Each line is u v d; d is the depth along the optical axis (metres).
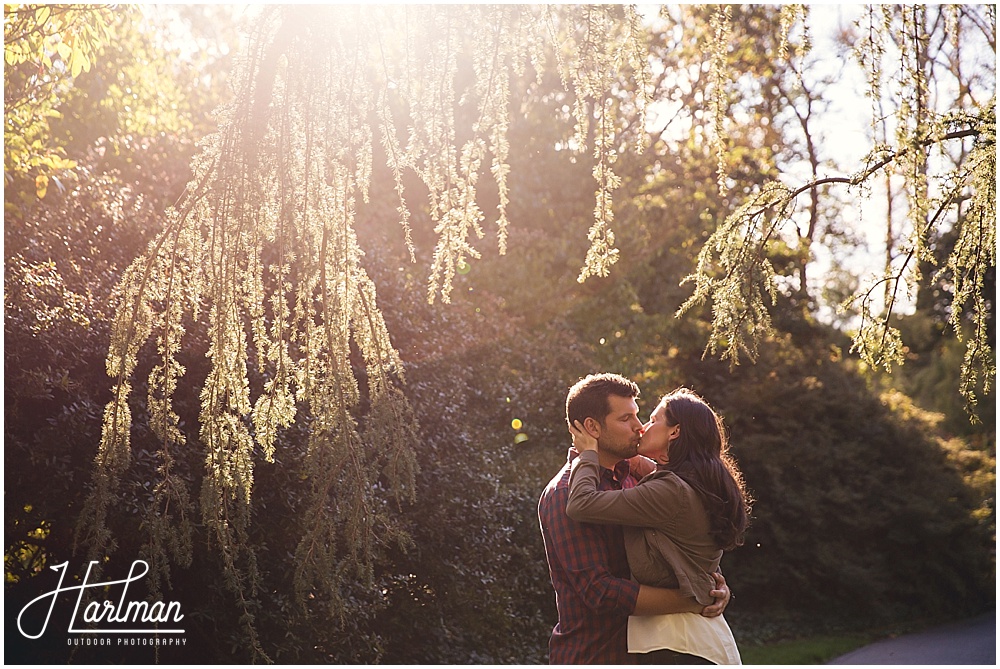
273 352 2.00
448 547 5.45
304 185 1.93
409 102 1.98
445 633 5.35
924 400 13.62
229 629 4.06
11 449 3.65
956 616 10.50
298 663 4.31
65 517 3.68
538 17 1.99
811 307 13.08
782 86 9.98
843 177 3.14
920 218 2.92
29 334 3.71
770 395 10.52
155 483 3.72
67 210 4.71
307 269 1.97
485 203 8.98
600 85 2.07
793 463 10.38
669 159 10.44
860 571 9.85
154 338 3.91
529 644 6.16
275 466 4.00
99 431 3.77
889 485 10.67
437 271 2.05
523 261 8.64
